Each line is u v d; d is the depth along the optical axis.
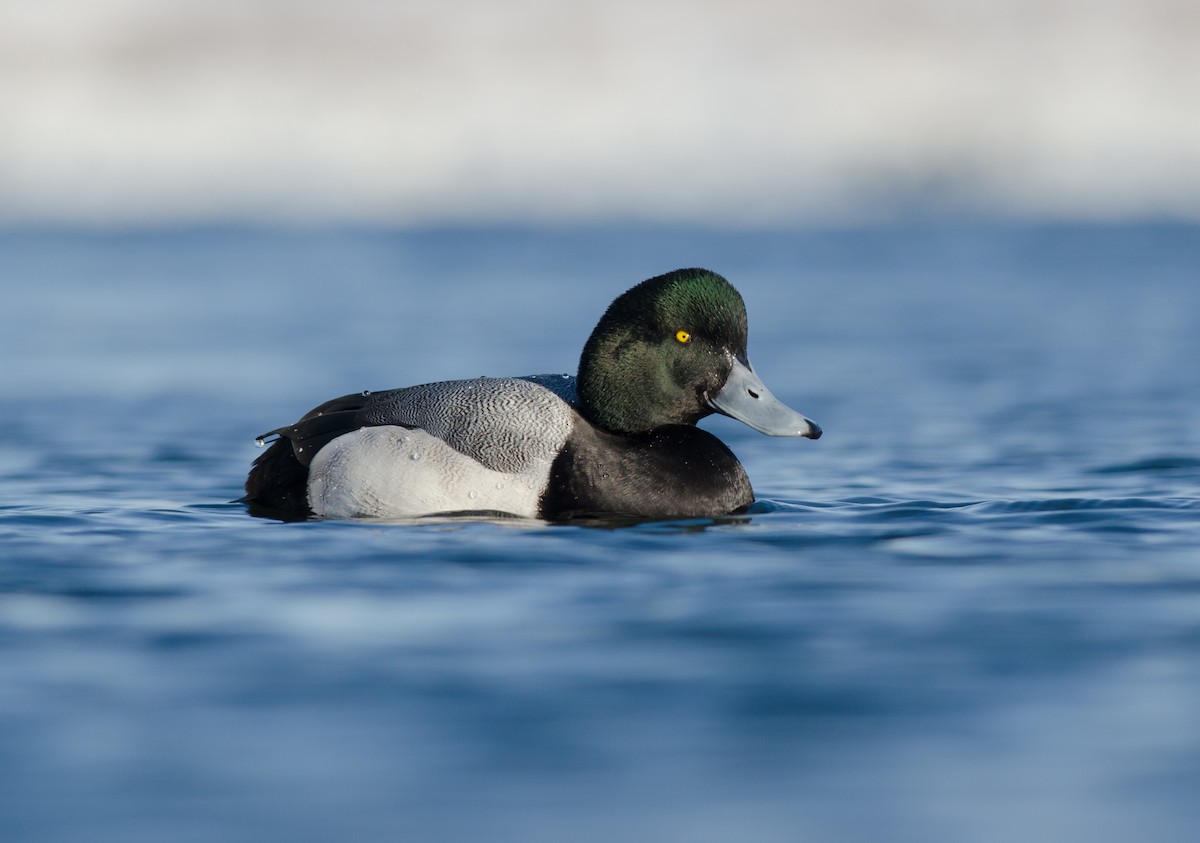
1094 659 6.93
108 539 9.48
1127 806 5.42
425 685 6.60
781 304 27.95
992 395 17.56
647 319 10.53
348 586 8.23
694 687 6.57
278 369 19.84
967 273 33.28
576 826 5.28
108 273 33.19
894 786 5.59
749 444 14.71
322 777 5.66
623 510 10.09
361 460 10.27
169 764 5.77
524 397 10.48
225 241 39.97
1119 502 10.73
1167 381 18.44
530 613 7.70
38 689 6.56
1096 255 36.41
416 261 35.97
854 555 9.01
